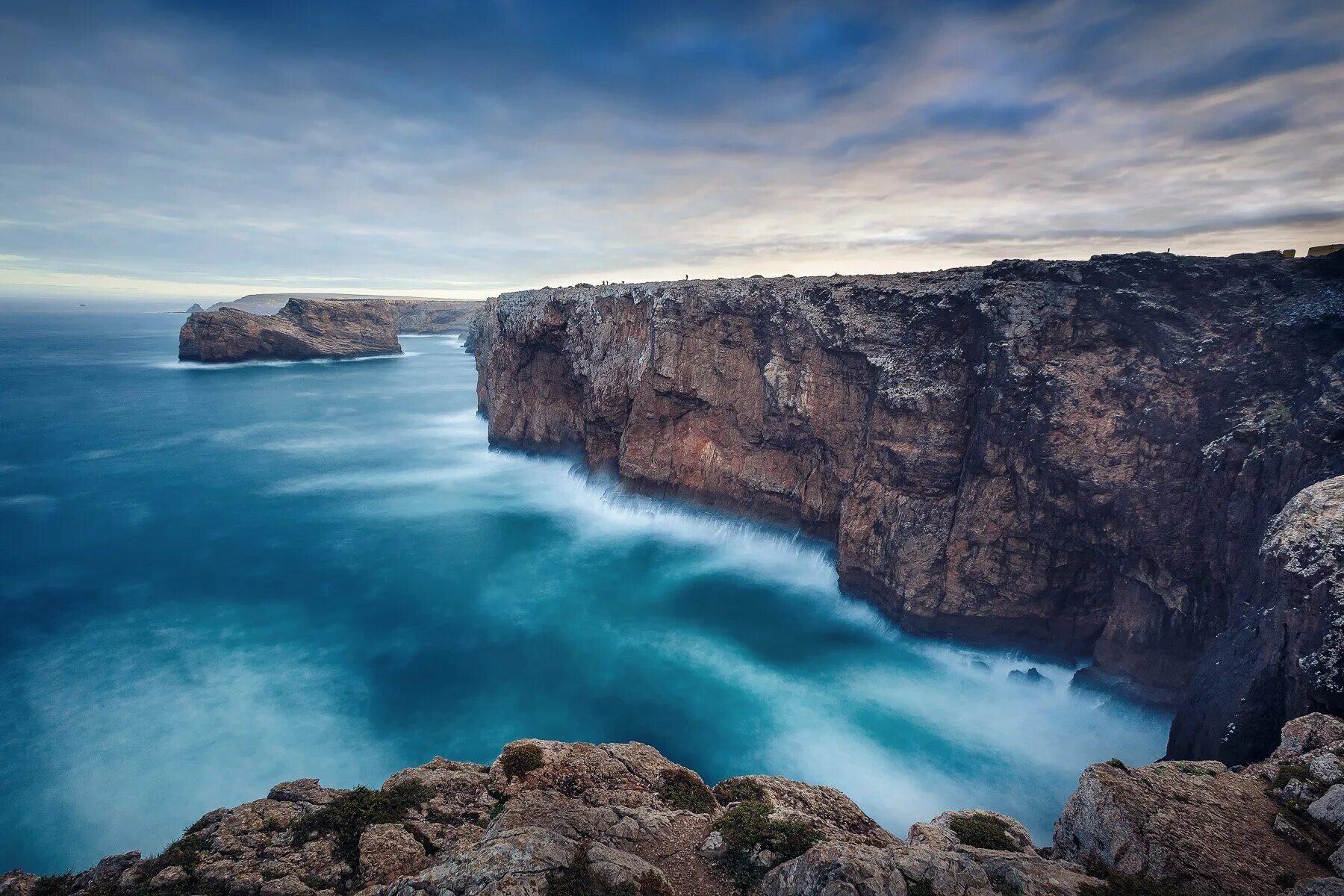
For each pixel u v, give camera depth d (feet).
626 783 56.70
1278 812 43.78
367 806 51.39
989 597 104.73
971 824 52.70
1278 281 91.97
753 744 93.71
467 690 107.55
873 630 118.21
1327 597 53.72
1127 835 41.11
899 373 118.21
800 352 139.33
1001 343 104.06
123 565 155.33
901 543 111.75
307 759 90.89
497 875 37.93
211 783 86.38
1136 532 89.25
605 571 149.79
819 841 42.93
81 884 45.85
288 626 128.06
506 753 59.88
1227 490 81.61
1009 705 97.35
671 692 106.42
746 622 127.24
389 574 150.00
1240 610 70.64
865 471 120.57
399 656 117.60
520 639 122.93
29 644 120.67
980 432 104.42
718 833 45.34
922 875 38.88
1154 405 91.04
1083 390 96.17
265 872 44.78
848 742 93.15
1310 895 35.24
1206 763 50.42
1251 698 59.00
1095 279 103.19
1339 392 71.77
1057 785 82.89
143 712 100.99
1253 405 83.87
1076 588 100.83
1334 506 59.06
